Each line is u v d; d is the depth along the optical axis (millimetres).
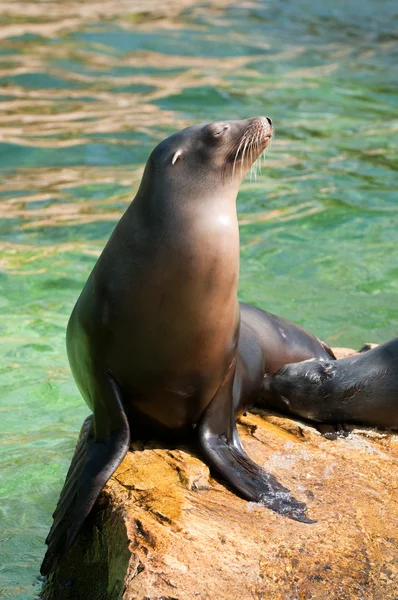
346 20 46000
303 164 27406
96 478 10289
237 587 8906
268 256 21188
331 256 21266
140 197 10828
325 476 11141
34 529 11625
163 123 30109
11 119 30031
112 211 23422
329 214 23656
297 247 21688
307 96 33812
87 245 21391
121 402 10781
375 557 9484
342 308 18922
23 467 13109
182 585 8844
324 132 30297
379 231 22641
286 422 13023
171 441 11625
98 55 37469
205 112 31422
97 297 10680
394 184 25922
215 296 10445
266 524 9922
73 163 26844
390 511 10375
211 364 10797
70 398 15305
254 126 10844
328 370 13422
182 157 10695
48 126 29625
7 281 19422
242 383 13000
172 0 48188
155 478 10617
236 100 32875
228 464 10883
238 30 43000
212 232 10461
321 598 8859
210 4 48031
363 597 8898
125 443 10586
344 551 9547
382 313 18750
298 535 9758
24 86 33312
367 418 13203
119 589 9086
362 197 24875
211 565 9133
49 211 23391
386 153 28469
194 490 10492
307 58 38844
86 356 10953
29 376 15906
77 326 11078
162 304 10391
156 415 11203
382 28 44531
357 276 20328
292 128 30562
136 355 10609
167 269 10359
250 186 25578
